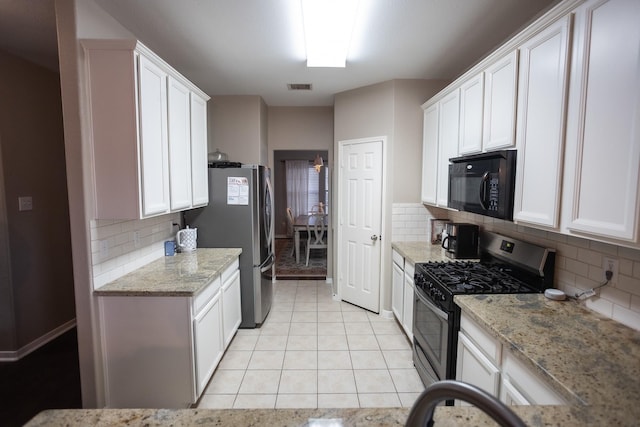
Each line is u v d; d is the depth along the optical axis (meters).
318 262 5.97
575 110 1.32
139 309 1.99
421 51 2.73
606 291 1.52
